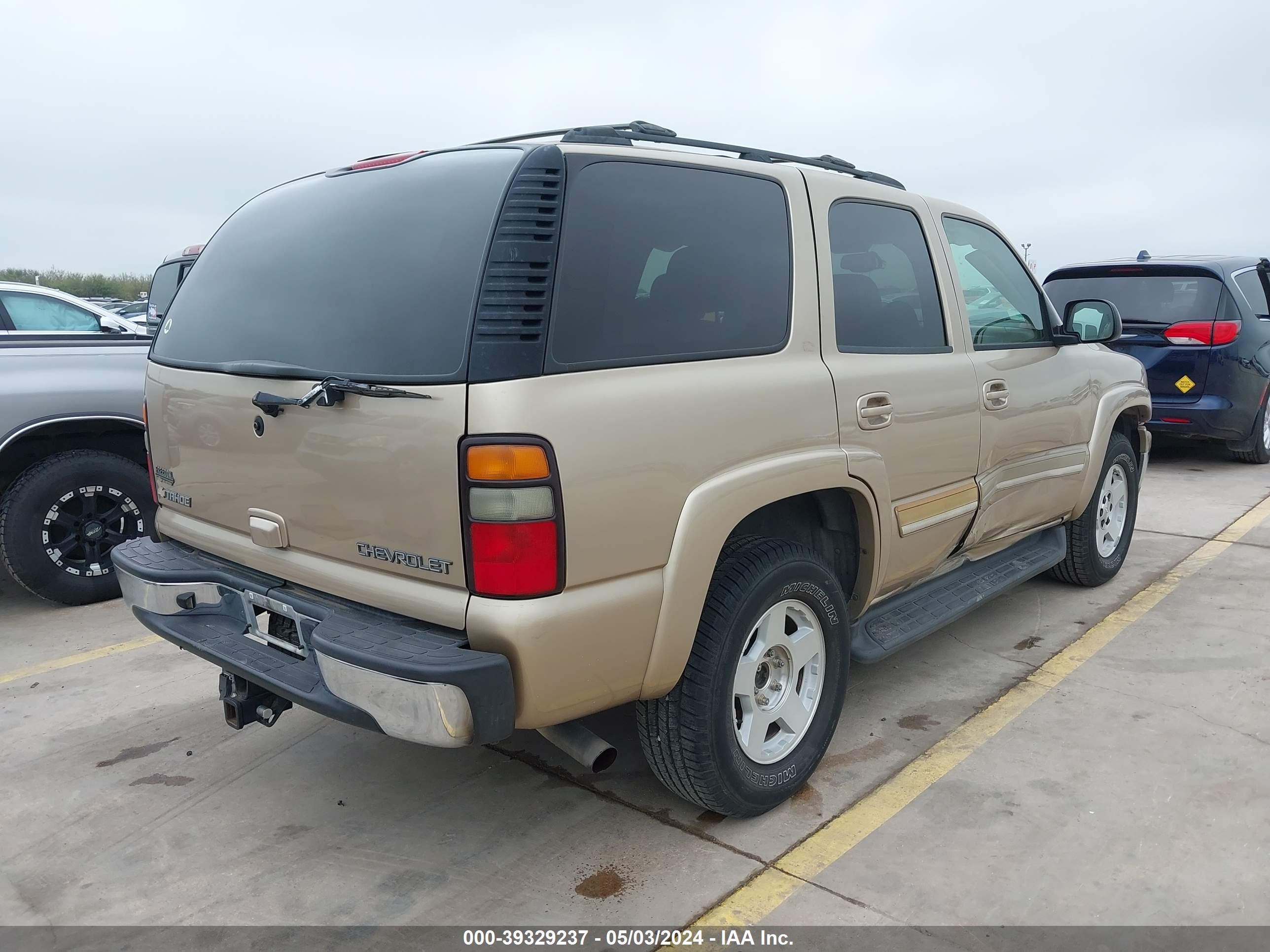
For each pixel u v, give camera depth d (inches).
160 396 115.5
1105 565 187.6
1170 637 162.6
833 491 115.6
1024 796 113.1
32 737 135.3
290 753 129.1
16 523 181.6
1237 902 93.0
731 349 101.6
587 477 84.4
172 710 143.7
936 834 105.8
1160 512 253.1
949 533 135.4
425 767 124.5
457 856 104.7
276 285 103.3
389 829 110.3
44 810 116.3
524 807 114.2
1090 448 169.2
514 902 96.3
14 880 102.5
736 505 97.3
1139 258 312.7
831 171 125.6
